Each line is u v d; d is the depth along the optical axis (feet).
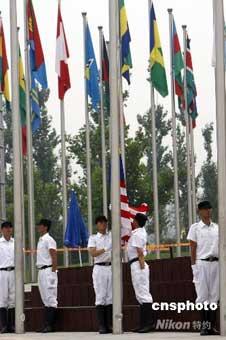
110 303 67.51
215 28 60.29
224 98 59.82
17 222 69.56
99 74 119.44
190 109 120.57
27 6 105.40
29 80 107.24
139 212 71.10
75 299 78.28
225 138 59.52
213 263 60.54
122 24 105.70
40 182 193.88
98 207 161.79
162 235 201.67
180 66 117.39
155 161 115.55
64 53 108.99
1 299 72.59
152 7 110.73
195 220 123.13
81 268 80.48
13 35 71.00
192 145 122.21
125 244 69.21
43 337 64.13
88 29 113.70
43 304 75.41
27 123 107.04
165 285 69.26
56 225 192.13
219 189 59.06
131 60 106.73
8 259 72.79
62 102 110.32
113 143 65.57
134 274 64.90
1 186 111.04
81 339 60.03
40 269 71.77
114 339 58.54
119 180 65.51
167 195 166.50
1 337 64.75
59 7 108.27
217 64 60.03
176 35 117.70
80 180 179.83
